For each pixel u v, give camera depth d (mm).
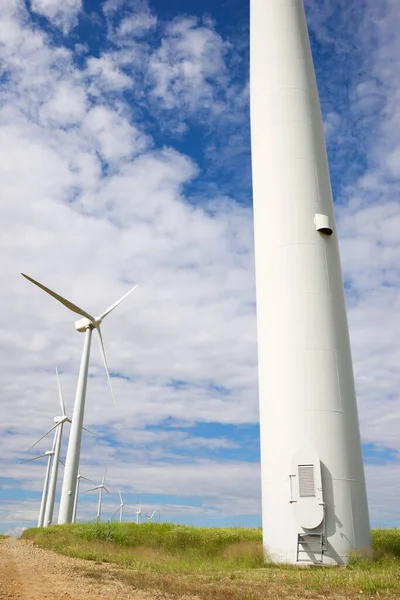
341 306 23125
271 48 27781
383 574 14945
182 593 11602
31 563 16828
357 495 20141
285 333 22172
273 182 25016
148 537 26453
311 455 20078
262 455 21766
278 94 26562
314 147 25641
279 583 14000
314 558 19000
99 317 48875
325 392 21062
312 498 19516
